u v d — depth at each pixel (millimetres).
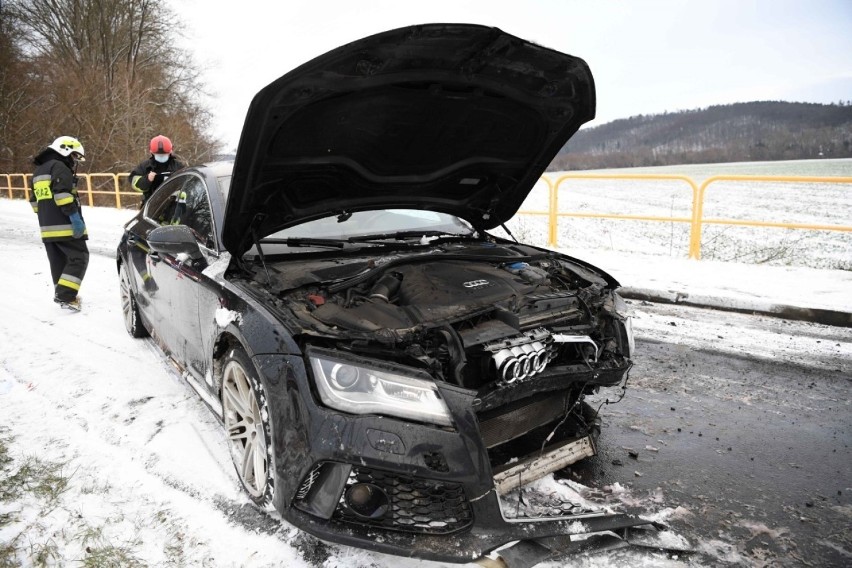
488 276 2752
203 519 2449
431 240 3463
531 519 2117
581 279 3055
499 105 2904
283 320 2242
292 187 2861
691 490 2701
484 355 2287
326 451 1927
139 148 25094
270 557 2211
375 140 2848
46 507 2547
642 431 3309
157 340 4191
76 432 3211
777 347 4773
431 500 2000
